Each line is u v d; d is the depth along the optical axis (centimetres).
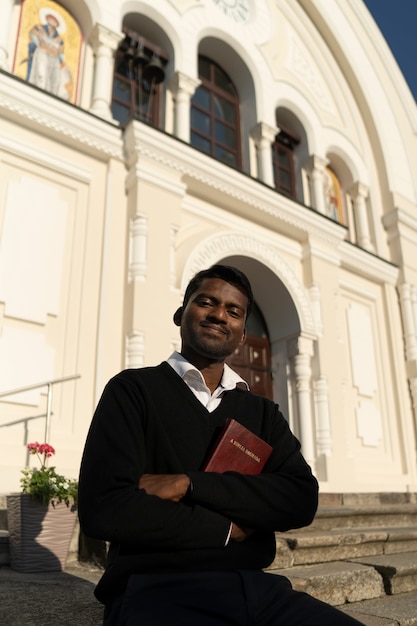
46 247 615
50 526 359
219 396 184
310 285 863
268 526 156
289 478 165
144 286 636
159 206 687
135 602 136
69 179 668
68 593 273
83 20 802
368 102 1188
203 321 191
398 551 387
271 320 871
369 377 938
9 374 545
